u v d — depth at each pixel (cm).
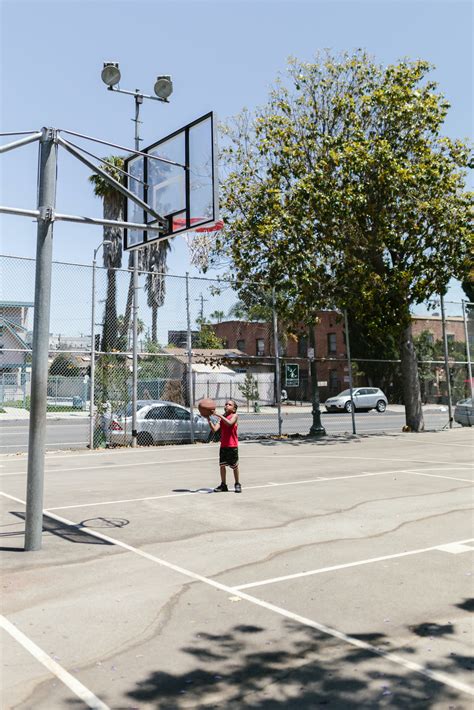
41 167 764
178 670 424
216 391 2080
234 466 1105
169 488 1146
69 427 2725
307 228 2023
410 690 395
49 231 761
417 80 2098
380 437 2209
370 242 2116
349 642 469
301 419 3356
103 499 1036
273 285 2072
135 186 1104
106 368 1814
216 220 933
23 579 618
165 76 1512
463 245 2172
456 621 509
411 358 2450
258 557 698
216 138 946
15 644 465
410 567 659
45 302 748
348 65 2153
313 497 1055
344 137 2094
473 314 2805
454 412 2634
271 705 377
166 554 708
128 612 530
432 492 1104
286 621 510
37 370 736
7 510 948
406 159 2061
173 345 1925
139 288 1817
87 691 394
